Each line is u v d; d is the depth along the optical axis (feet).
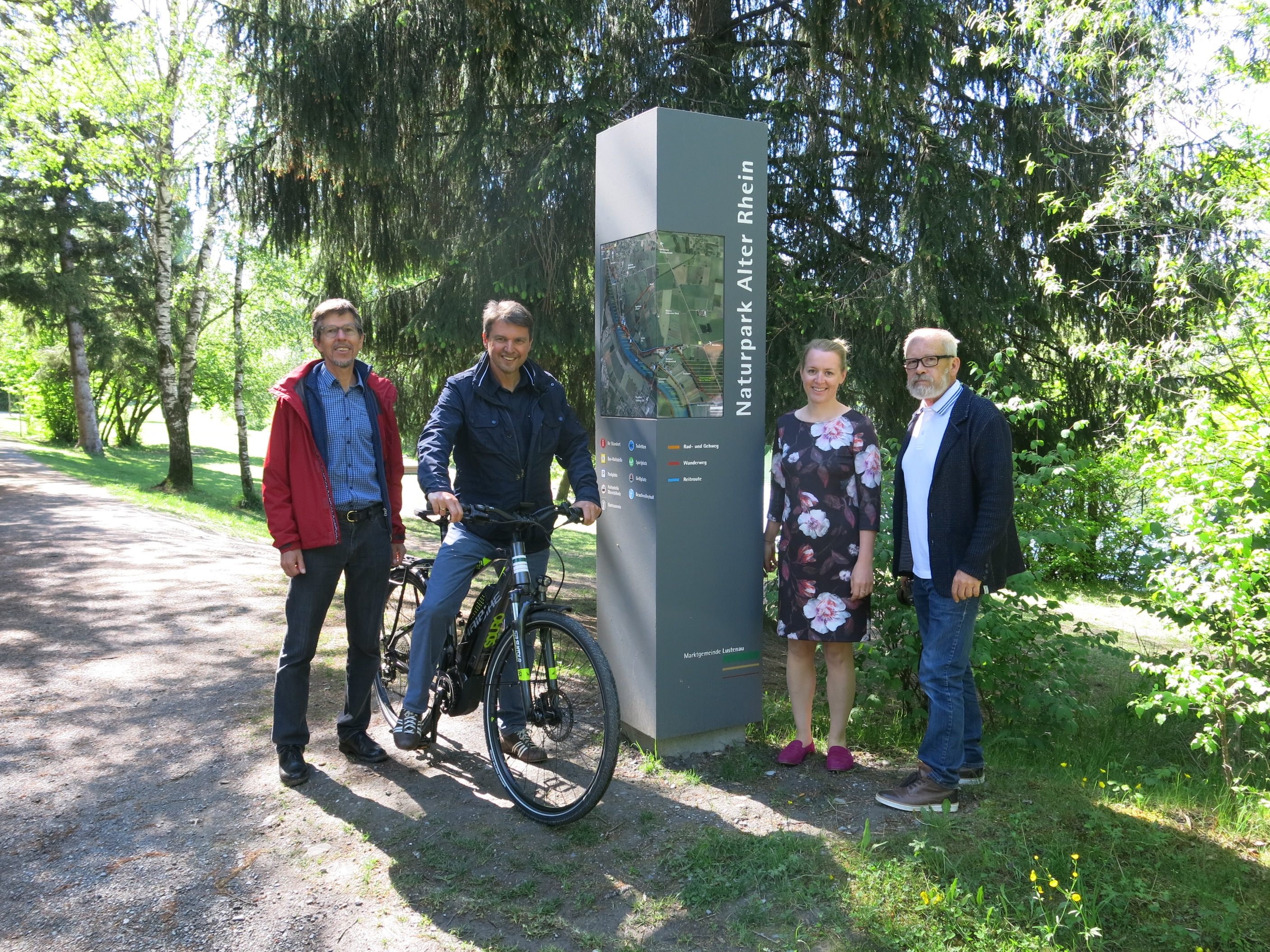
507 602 11.26
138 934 8.07
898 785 11.65
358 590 11.57
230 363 93.25
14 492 45.42
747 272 12.44
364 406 11.51
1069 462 15.10
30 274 75.25
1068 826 10.28
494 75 22.03
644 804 10.85
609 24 21.98
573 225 21.35
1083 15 20.45
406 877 9.07
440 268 23.75
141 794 10.91
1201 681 12.02
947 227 20.59
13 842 9.66
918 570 11.08
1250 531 11.98
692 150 11.89
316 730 13.21
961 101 23.13
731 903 8.69
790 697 13.94
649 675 12.26
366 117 21.81
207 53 40.32
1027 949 7.86
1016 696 14.29
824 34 20.61
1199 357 19.27
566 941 8.06
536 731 10.93
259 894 8.74
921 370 10.96
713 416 12.30
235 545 32.96
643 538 12.25
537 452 11.52
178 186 48.78
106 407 124.67
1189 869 9.25
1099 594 21.39
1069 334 24.40
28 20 43.34
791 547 12.04
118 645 17.57
